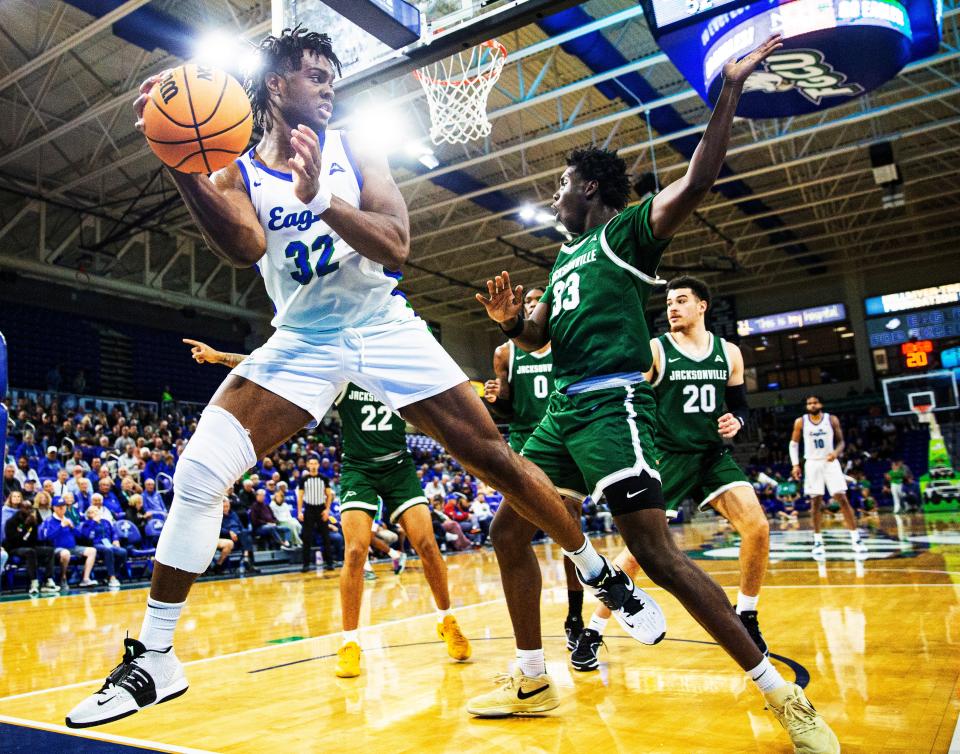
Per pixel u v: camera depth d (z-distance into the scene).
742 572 2.87
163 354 18.77
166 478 11.12
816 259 24.41
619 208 2.56
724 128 1.91
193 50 10.05
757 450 23.55
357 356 1.87
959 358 23.67
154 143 1.54
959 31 12.69
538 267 22.80
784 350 26.36
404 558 8.99
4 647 4.09
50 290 16.42
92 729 2.18
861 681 2.37
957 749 1.71
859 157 17.36
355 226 1.59
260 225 1.75
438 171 14.32
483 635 3.72
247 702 2.49
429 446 20.62
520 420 3.72
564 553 2.01
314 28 4.41
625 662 2.90
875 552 7.09
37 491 8.73
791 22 5.35
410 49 4.08
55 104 13.14
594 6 10.68
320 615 4.98
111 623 5.15
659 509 2.05
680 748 1.82
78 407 14.78
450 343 26.52
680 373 3.11
